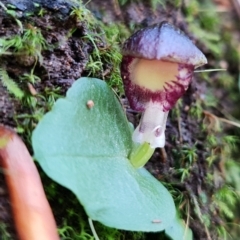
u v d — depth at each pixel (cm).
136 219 7
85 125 7
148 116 7
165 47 6
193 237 9
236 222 10
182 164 9
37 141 6
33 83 7
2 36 7
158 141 7
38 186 6
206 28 12
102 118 7
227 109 11
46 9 8
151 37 6
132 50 6
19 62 7
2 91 7
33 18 8
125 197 7
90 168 7
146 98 7
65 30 8
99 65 8
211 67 12
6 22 7
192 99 11
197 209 9
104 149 7
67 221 7
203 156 10
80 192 6
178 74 7
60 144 6
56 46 8
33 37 7
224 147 11
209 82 12
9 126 7
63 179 6
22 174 6
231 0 12
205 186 10
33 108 7
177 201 9
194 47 6
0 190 6
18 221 6
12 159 6
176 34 6
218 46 12
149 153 7
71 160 6
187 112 10
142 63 7
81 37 8
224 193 10
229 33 12
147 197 7
